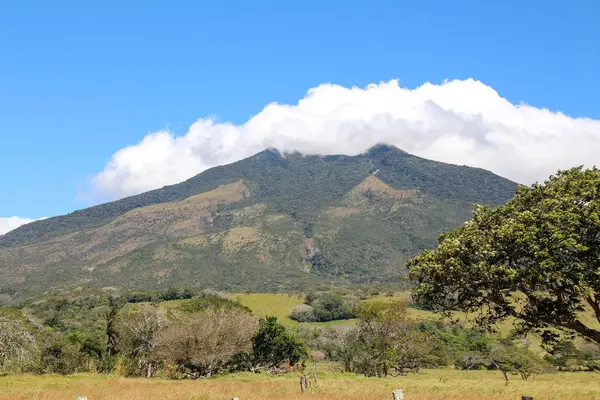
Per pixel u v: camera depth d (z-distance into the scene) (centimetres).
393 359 6419
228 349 6562
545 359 7844
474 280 2319
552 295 2302
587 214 2095
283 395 2889
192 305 8056
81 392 3070
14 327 5697
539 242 2127
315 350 10088
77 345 7369
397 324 6856
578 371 7481
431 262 2412
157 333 7006
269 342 7419
